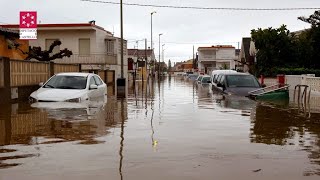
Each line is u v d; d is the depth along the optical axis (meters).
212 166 5.26
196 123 9.37
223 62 94.62
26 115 10.58
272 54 35.41
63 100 13.73
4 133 7.79
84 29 40.56
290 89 22.95
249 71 40.75
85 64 40.88
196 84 38.59
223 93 19.64
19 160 5.55
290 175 4.85
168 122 9.52
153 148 6.38
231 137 7.44
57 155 5.86
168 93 22.39
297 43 36.06
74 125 8.84
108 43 45.75
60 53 29.16
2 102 14.22
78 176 4.75
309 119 10.21
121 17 27.84
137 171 4.98
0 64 14.41
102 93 17.09
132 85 35.84
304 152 6.15
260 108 13.10
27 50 29.62
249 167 5.21
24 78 16.95
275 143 6.88
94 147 6.44
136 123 9.29
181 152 6.10
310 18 32.69
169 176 4.77
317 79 18.44
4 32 23.83
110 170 5.02
